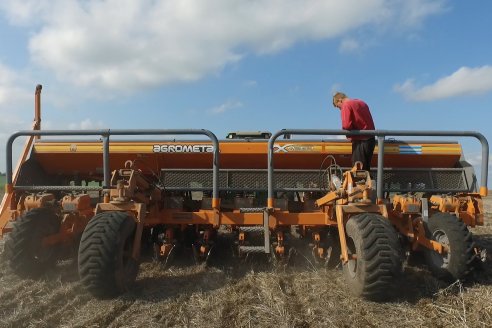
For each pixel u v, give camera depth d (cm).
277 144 604
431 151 604
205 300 401
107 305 391
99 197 562
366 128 540
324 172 582
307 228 562
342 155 606
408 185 591
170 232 523
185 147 610
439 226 470
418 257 527
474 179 579
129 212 450
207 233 526
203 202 568
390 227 397
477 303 384
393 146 601
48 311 380
